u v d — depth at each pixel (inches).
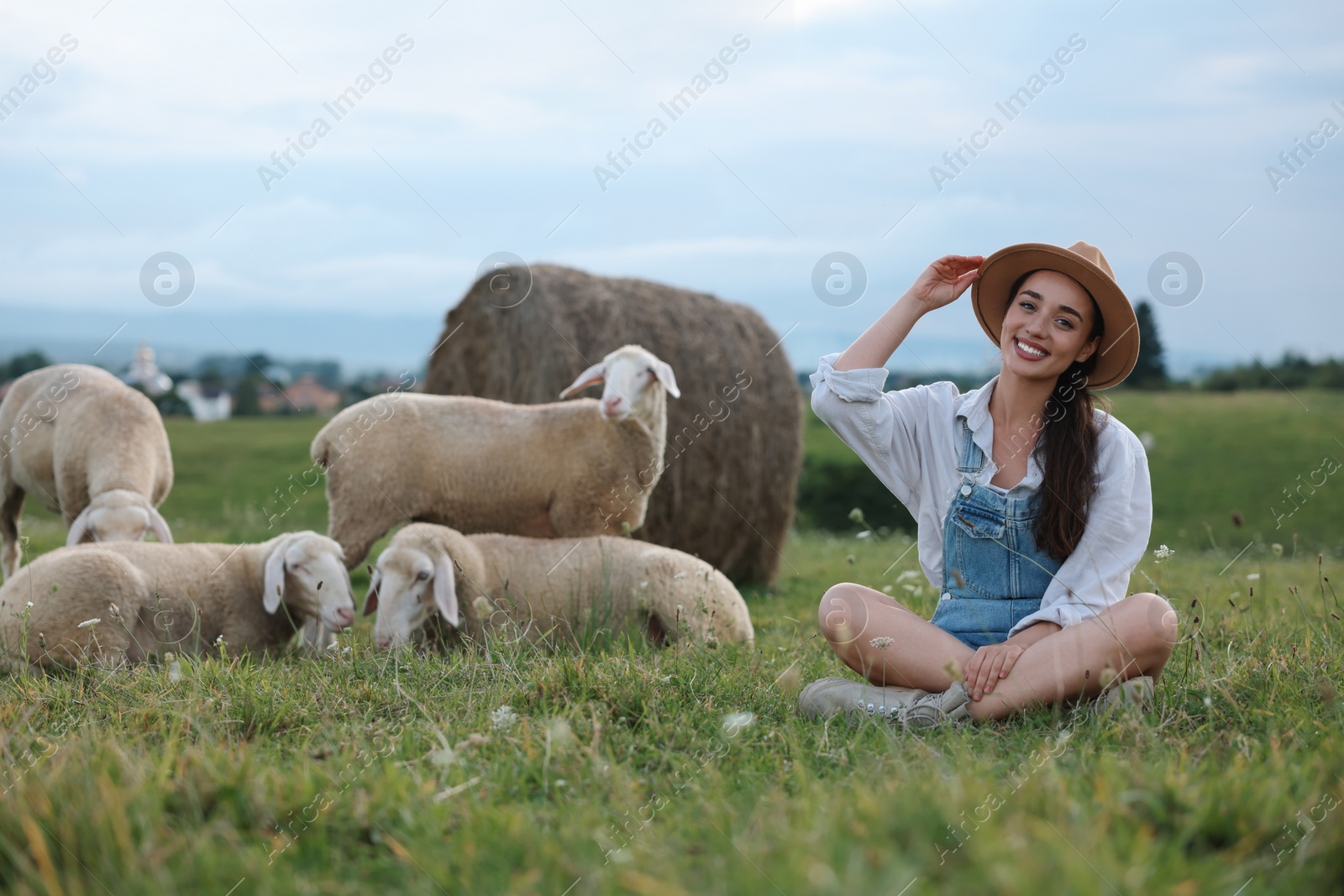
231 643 200.1
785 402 348.5
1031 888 62.1
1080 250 132.5
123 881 71.8
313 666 153.4
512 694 128.0
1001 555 132.2
